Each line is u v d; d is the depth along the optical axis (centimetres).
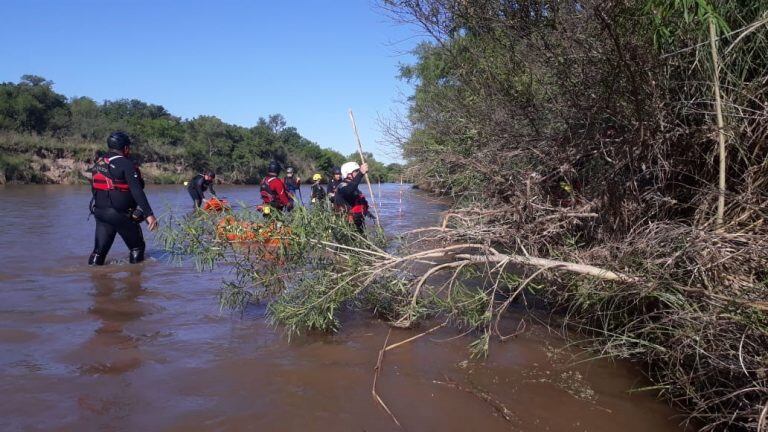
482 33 520
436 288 512
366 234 483
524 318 466
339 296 418
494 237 434
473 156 530
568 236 443
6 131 4422
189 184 1308
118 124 5297
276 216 452
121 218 627
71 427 260
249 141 6259
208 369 336
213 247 452
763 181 340
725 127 336
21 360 339
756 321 265
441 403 302
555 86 479
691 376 291
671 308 328
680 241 319
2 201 1784
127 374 324
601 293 357
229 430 263
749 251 293
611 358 372
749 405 261
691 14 313
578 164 492
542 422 285
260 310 472
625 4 351
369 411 289
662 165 401
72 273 585
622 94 402
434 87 673
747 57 346
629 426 282
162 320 429
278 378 327
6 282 537
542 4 460
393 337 414
